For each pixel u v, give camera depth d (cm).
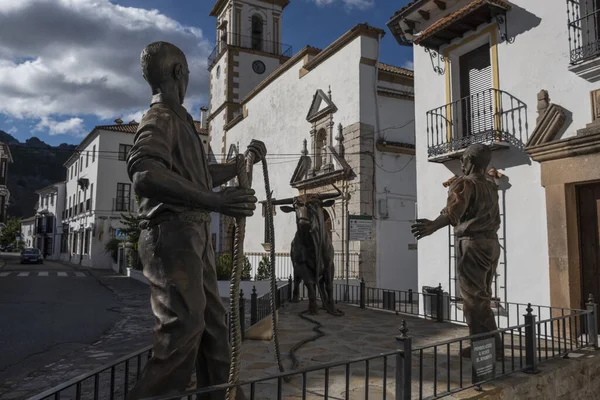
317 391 450
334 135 1670
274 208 2061
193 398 383
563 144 732
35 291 1748
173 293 255
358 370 528
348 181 1563
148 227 270
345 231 1554
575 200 756
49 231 5388
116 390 548
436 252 975
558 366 509
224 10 2922
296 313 962
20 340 896
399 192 1576
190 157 284
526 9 827
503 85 862
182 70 294
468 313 541
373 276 1486
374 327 802
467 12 870
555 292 749
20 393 574
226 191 251
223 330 294
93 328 1027
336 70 1683
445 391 430
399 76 1638
